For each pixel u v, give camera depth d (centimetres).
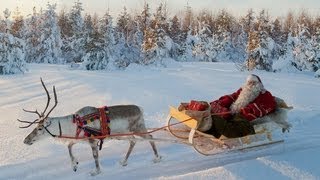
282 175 814
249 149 938
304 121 1195
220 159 894
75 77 2269
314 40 3534
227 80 2241
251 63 3281
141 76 2395
